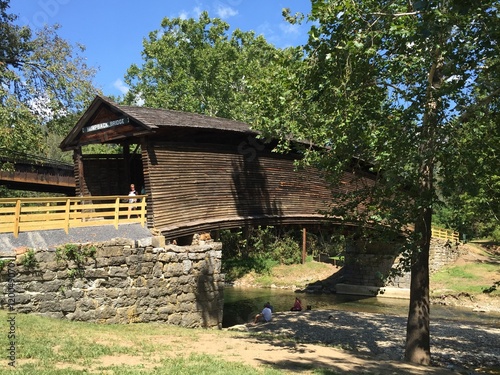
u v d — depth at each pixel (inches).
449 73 367.6
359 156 478.0
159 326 527.8
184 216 660.7
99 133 682.8
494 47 342.3
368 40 381.4
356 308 1069.1
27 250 458.9
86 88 923.4
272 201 818.2
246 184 775.1
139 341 415.5
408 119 391.2
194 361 349.1
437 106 389.4
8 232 475.8
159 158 639.1
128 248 529.3
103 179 758.5
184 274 583.5
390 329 761.6
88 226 545.3
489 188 501.0
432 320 902.4
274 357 419.2
